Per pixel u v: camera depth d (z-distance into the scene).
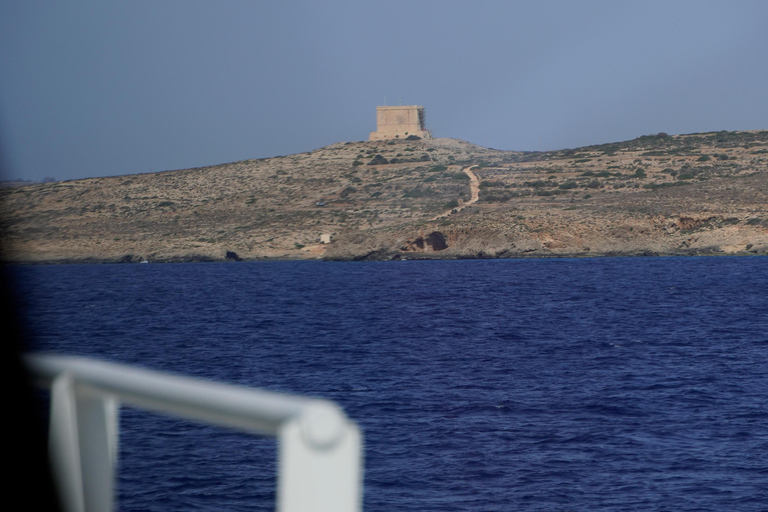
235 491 47.59
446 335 134.12
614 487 48.47
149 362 108.31
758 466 51.97
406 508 45.41
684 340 122.75
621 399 73.88
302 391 82.12
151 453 54.66
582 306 190.75
